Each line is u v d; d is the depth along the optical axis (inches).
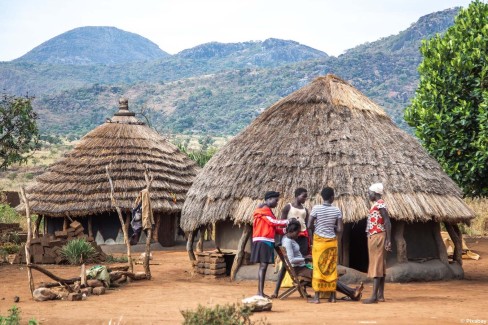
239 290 539.8
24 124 949.2
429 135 871.1
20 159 957.2
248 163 633.0
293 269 466.9
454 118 851.4
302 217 494.0
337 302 459.5
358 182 596.4
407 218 587.2
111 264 749.9
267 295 484.1
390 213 583.2
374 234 459.5
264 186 609.3
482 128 805.9
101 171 959.6
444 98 858.1
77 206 928.3
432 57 893.8
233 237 663.1
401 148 638.5
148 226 631.8
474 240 992.2
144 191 636.1
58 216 935.7
